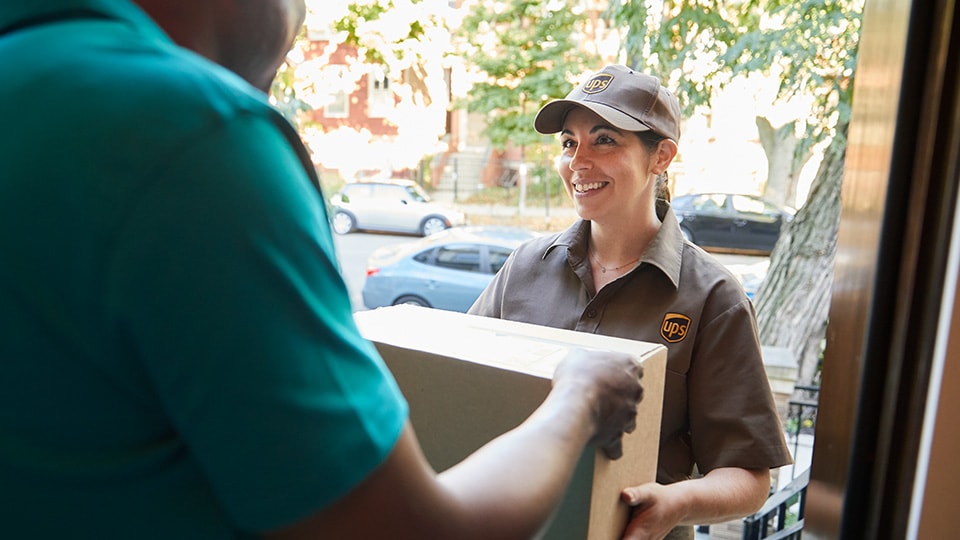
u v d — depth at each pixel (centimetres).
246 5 57
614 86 139
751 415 126
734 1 340
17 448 47
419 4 279
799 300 444
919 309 73
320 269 48
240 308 44
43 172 44
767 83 339
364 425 47
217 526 48
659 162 141
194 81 47
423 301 330
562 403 64
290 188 48
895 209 75
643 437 93
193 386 44
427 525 49
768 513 304
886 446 77
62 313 44
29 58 47
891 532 78
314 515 45
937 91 70
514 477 54
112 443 47
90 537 48
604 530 86
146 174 43
